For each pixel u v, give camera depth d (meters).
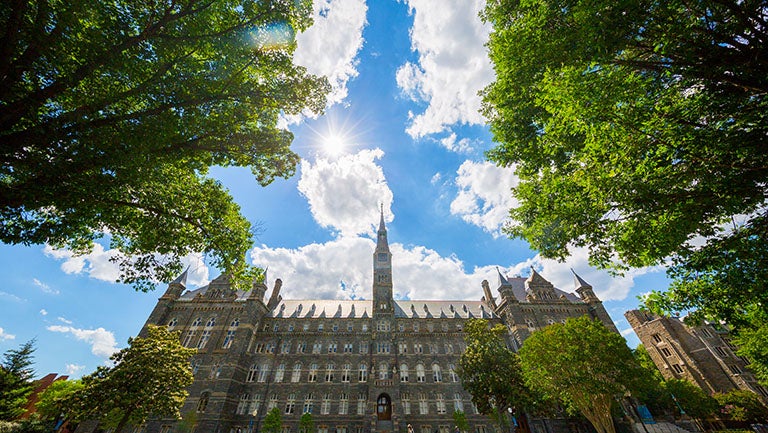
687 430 40.69
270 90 13.24
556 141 11.76
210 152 14.17
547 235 13.76
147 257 15.30
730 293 10.59
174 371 29.17
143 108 12.17
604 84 8.69
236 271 16.36
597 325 32.12
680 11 7.86
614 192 9.18
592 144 9.19
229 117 12.92
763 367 28.22
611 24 7.65
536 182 14.52
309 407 44.16
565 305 55.09
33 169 8.99
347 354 49.75
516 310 53.41
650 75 9.13
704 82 8.38
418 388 46.69
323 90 14.40
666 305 12.48
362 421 43.09
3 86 8.18
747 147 7.88
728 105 8.27
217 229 15.31
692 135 8.15
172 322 49.69
